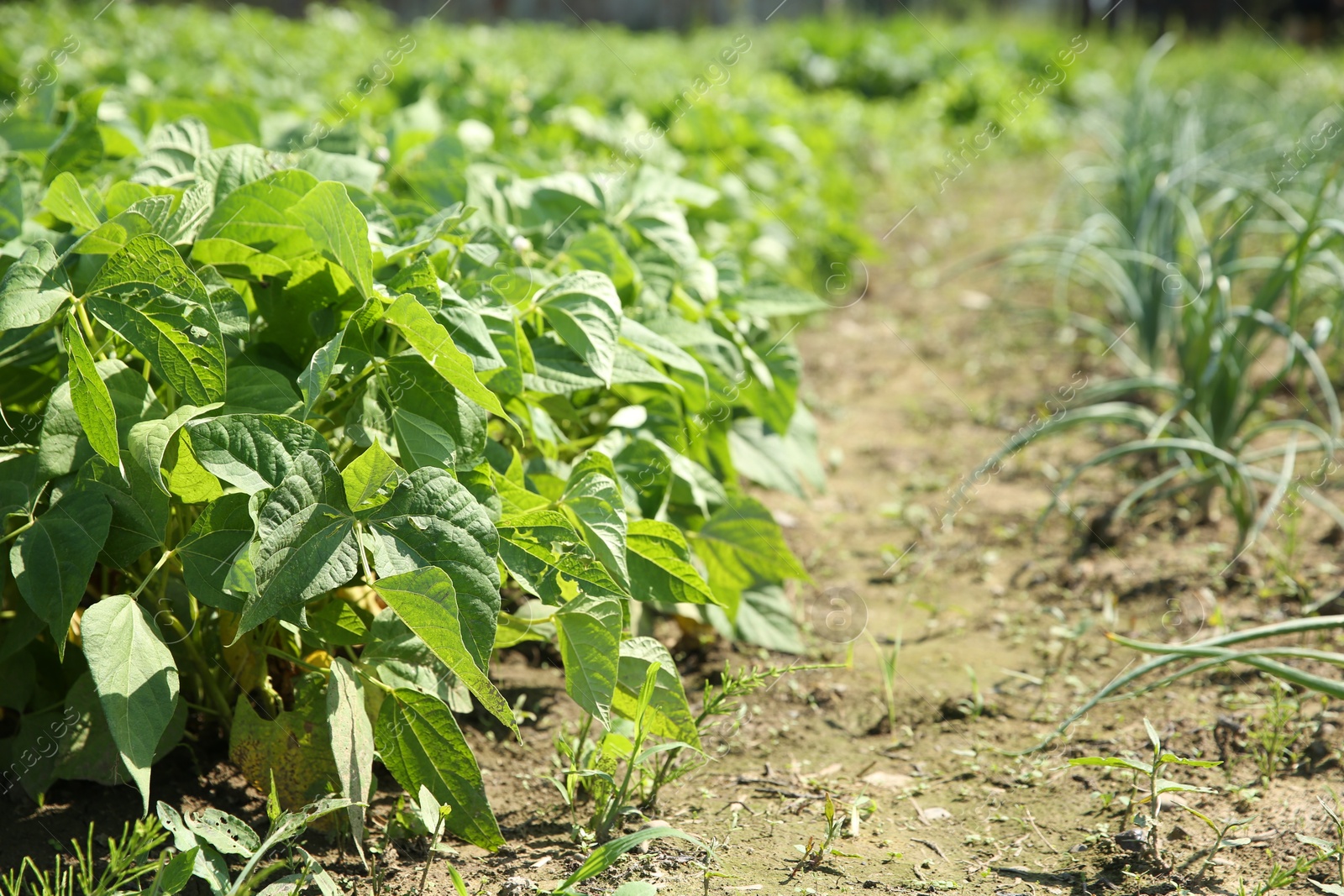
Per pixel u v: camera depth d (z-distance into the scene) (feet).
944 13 45.85
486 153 9.80
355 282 5.96
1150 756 7.19
